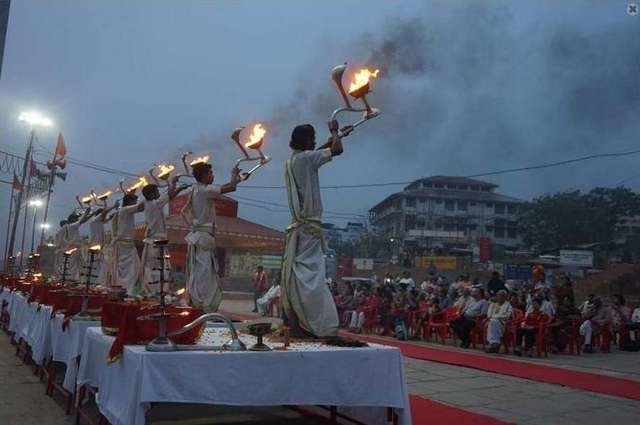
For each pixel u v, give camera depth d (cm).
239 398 427
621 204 4516
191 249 788
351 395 462
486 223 5331
